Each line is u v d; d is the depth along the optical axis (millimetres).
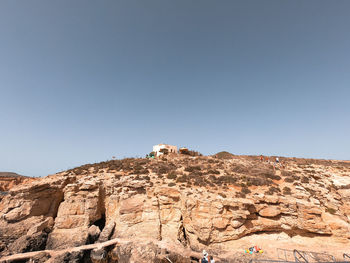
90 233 24547
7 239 22141
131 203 25984
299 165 37219
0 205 24531
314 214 20281
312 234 20391
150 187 27078
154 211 25250
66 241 23172
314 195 23406
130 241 22312
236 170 33219
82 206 26922
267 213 21406
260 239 20750
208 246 20719
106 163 40375
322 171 30703
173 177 29828
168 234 23672
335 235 19484
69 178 29766
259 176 29609
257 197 22047
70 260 20109
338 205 21516
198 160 42188
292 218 21047
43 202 26281
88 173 33344
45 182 27125
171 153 52906
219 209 21172
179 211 25047
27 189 25203
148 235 23328
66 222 25344
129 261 19484
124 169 34688
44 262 19844
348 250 18094
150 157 50312
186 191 24469
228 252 19609
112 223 25641
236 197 22719
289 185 26016
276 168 35094
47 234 24156
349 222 19969
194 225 21562
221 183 27016
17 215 23750
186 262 19062
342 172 29641
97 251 21188
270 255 18688
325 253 18000
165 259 19469
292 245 19719
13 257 19719
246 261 18094
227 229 20891
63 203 27094
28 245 21578
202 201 21875
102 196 29453
